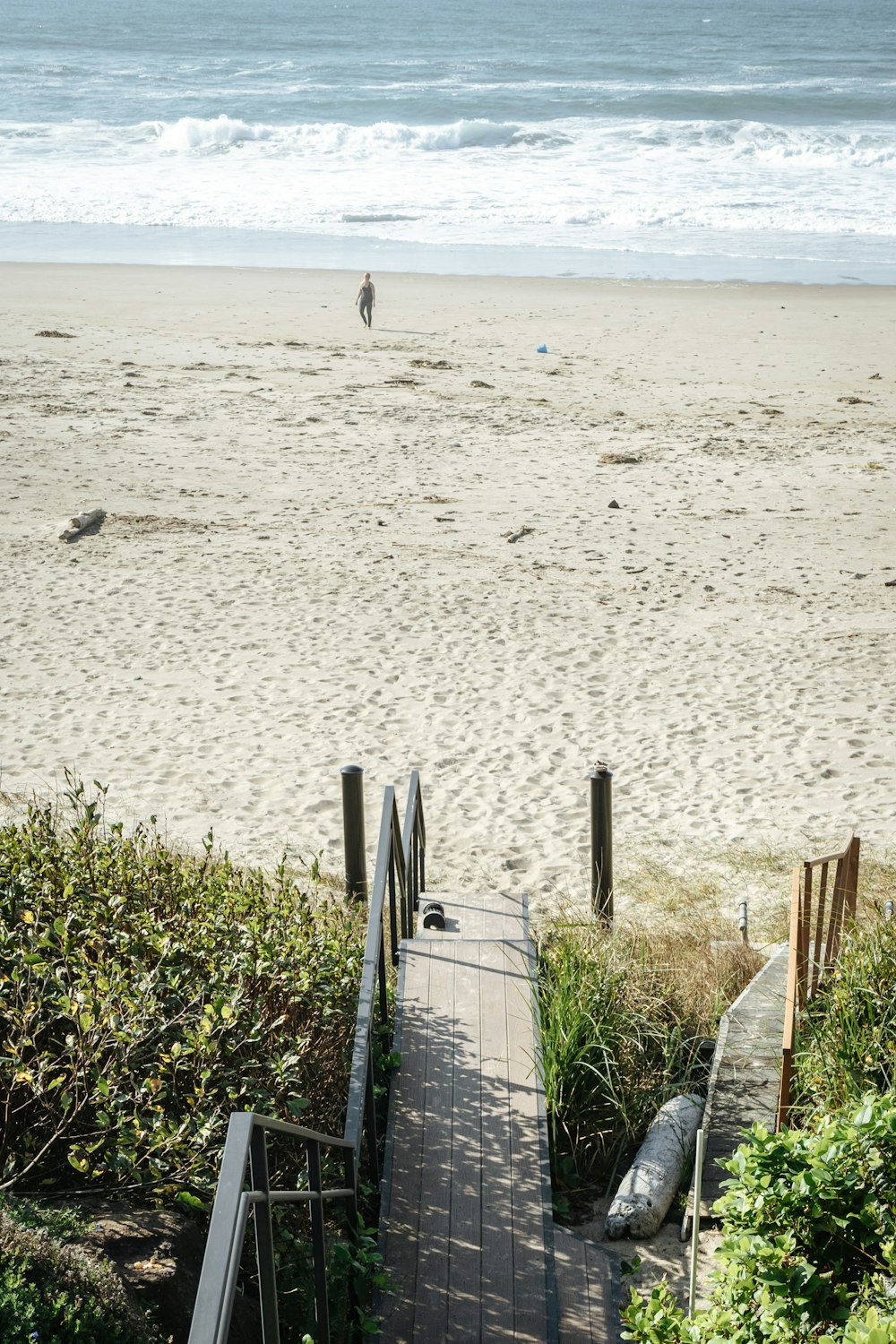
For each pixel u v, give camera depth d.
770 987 6.62
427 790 10.18
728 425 21.98
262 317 30.58
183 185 50.69
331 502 17.84
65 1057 4.63
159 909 5.99
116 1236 3.77
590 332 29.45
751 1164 3.91
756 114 68.00
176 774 10.31
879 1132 3.92
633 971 6.62
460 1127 5.29
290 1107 4.53
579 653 12.91
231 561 15.53
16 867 5.91
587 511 17.58
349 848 8.28
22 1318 3.09
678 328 29.92
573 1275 4.68
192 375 24.92
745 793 10.12
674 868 8.96
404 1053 5.77
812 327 29.92
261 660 12.66
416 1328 4.27
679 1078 6.02
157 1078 4.33
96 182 51.34
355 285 34.75
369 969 5.02
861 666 12.56
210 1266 2.37
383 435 21.17
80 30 128.25
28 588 14.60
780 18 142.62
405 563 15.50
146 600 14.26
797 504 17.84
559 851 9.22
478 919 7.08
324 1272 3.62
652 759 10.72
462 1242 4.68
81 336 28.09
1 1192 3.79
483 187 49.53
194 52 106.75
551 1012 5.84
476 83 82.06
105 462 19.39
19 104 71.25
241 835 9.34
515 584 14.84
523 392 24.05
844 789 10.14
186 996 4.97
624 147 57.34
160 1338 3.38
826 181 50.12
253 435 21.02
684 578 15.08
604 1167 5.54
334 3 176.25
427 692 11.98
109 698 11.76
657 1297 3.75
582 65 93.94
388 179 51.38
